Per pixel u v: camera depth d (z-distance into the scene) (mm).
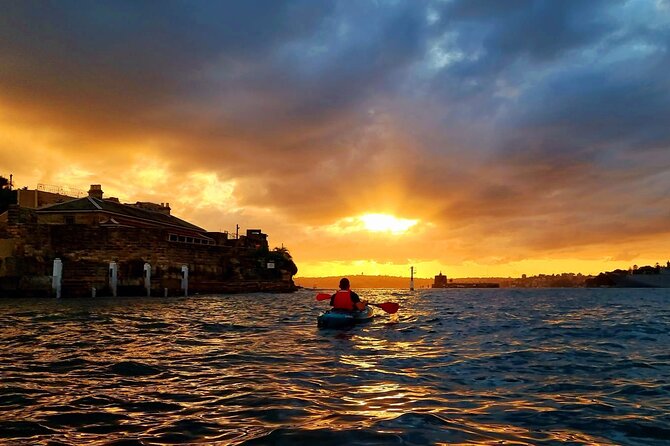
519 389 6938
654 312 27141
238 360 9391
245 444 4406
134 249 45812
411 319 20344
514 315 23797
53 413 5500
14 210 41531
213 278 56312
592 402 6164
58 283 40625
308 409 5664
